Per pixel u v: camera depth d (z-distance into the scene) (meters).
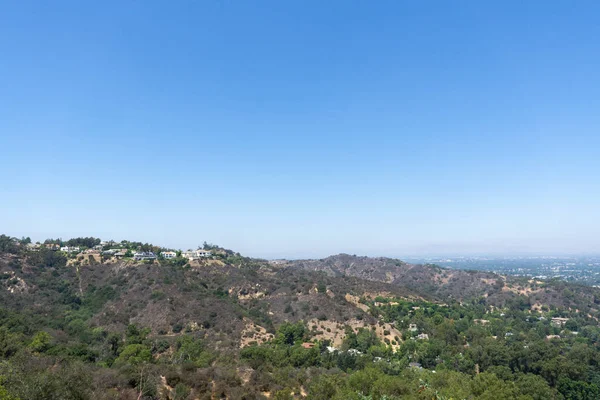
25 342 43.12
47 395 20.38
